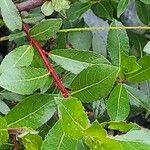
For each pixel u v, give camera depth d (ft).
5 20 1.42
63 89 1.33
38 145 1.23
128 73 1.51
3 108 1.52
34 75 1.34
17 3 1.64
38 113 1.32
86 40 1.79
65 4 1.48
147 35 2.13
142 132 1.19
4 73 1.30
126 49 1.59
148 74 1.51
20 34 1.48
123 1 1.68
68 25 1.82
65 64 1.45
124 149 1.17
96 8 1.86
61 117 1.20
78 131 1.17
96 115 1.65
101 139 1.12
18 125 1.30
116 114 1.46
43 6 1.48
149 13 1.92
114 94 1.47
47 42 1.72
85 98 1.33
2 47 2.03
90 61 1.45
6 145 1.45
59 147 1.23
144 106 1.61
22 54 1.42
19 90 1.31
